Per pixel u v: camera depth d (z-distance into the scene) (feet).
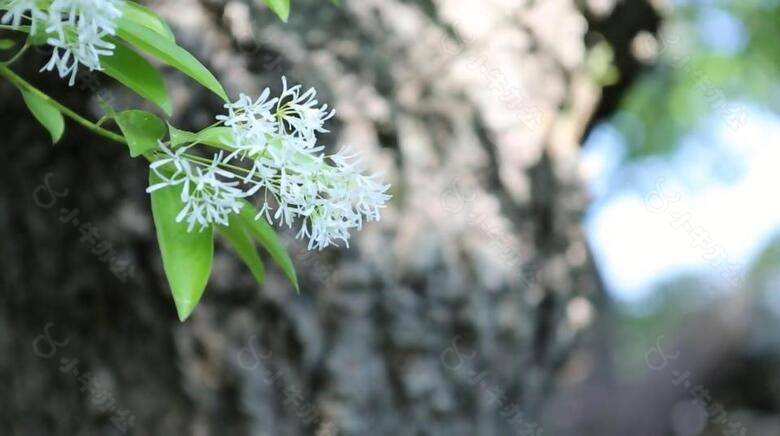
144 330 3.54
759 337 9.82
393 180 3.57
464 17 3.82
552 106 4.04
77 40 2.13
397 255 3.53
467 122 3.72
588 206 4.32
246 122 2.25
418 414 3.62
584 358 6.74
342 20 3.61
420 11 3.77
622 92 4.83
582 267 4.21
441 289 3.58
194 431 3.54
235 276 3.45
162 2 3.32
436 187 3.62
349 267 3.49
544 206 3.99
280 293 3.46
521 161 3.84
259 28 3.44
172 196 2.24
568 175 4.10
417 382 3.59
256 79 3.41
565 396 8.21
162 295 3.50
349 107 3.51
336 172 2.28
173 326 3.50
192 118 3.33
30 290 3.59
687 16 10.03
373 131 3.56
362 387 3.54
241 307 3.48
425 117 3.66
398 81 3.64
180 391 3.53
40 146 3.46
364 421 3.56
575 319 4.21
